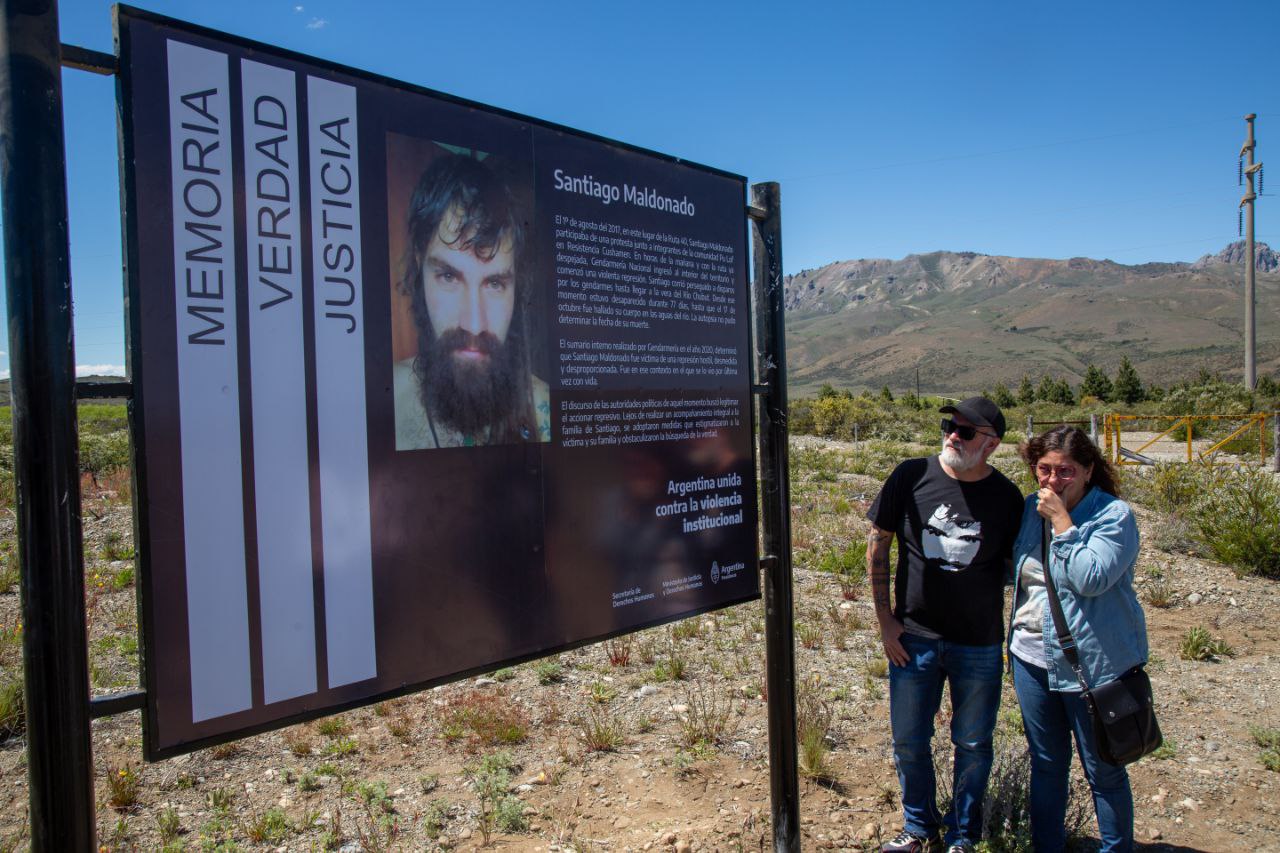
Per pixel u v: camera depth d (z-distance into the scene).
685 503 3.15
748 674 6.21
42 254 1.73
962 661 3.55
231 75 2.01
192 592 1.95
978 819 3.67
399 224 2.32
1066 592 3.24
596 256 2.84
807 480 18.02
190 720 1.95
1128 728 3.12
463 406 2.46
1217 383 43.25
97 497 12.88
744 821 4.02
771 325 3.39
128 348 1.87
